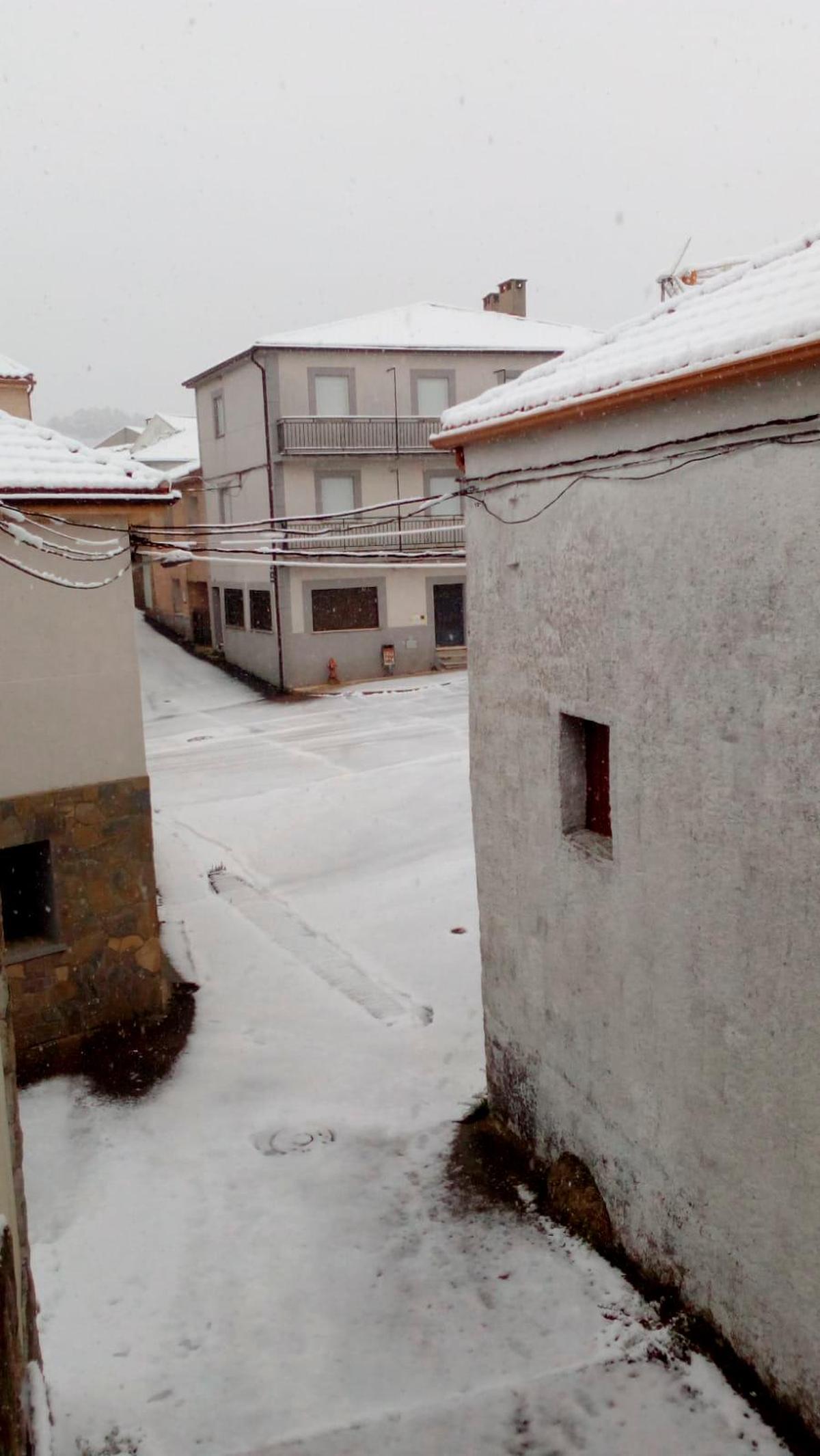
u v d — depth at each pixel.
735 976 5.46
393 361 29.98
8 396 17.53
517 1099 7.91
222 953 12.06
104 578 9.61
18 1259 4.74
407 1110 8.67
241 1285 6.62
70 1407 5.68
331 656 30.06
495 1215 7.25
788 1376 5.32
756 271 6.35
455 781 18.59
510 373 31.09
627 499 5.89
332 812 17.39
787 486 4.79
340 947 12.26
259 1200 7.48
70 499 9.01
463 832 16.09
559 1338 6.06
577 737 6.94
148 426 45.28
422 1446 5.35
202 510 35.03
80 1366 5.99
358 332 30.38
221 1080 9.20
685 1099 5.95
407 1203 7.43
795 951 5.05
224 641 33.75
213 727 25.20
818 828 4.84
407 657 30.91
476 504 7.62
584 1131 7.03
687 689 5.58
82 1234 7.14
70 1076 9.37
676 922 5.87
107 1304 6.48
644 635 5.88
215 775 20.28
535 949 7.43
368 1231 7.12
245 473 31.25
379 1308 6.39
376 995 10.94
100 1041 9.94
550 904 7.17
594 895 6.63
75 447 9.88
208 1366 5.97
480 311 33.47
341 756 21.14
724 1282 5.76
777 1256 5.34
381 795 18.11
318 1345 6.10
